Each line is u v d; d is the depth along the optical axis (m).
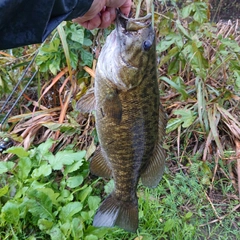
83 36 0.72
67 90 0.83
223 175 0.74
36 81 0.86
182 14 0.76
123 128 0.46
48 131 0.78
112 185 0.64
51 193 0.60
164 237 0.59
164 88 0.87
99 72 0.43
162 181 0.71
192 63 0.71
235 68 0.77
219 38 0.78
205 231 0.63
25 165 0.66
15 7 0.31
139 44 0.42
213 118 0.76
